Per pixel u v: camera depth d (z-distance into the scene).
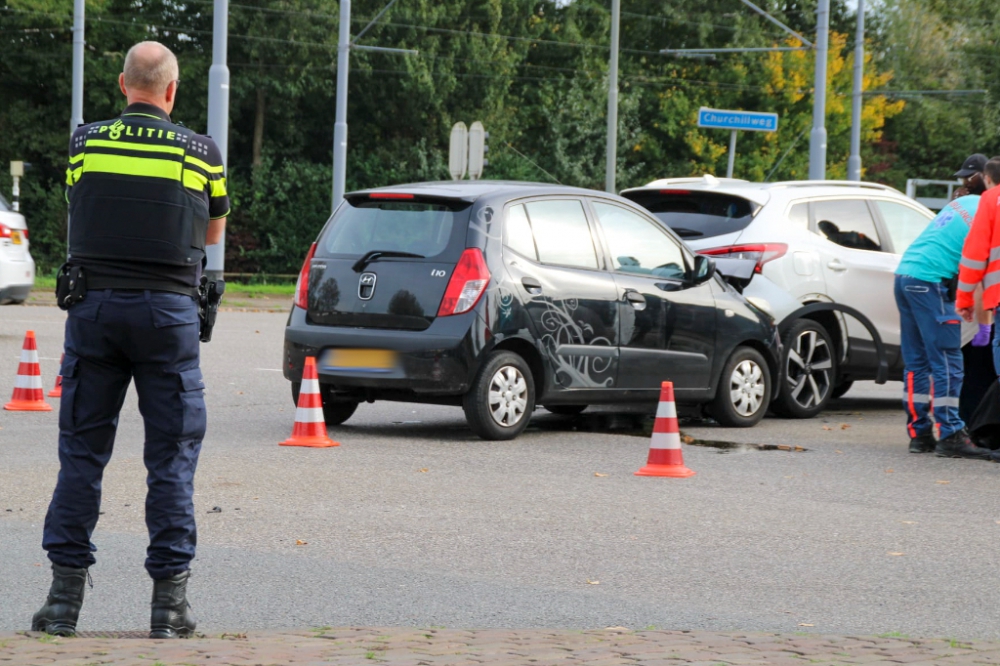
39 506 12.33
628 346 17.95
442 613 9.09
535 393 17.34
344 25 56.47
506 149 84.94
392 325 16.75
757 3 96.00
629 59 95.12
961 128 99.75
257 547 10.98
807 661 7.42
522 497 13.36
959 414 18.36
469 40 82.75
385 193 17.31
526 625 8.84
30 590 9.47
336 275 17.23
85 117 79.75
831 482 14.71
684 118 91.12
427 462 15.30
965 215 16.67
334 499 12.98
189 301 7.91
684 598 9.66
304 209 82.50
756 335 19.48
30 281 29.34
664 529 12.02
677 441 14.97
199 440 8.05
